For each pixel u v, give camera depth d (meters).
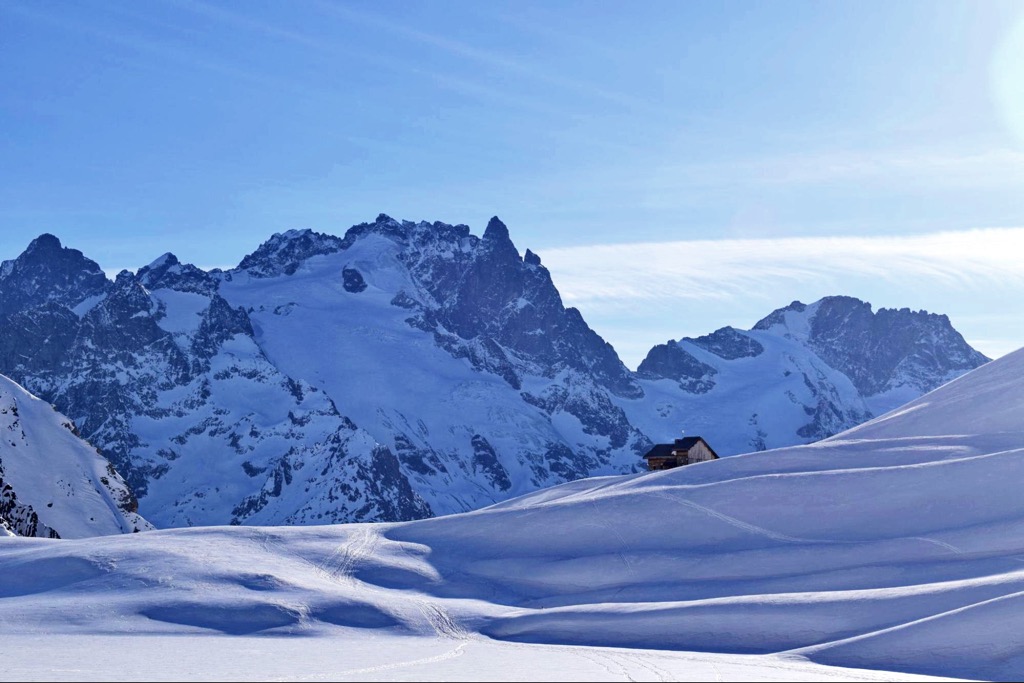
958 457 127.88
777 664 61.09
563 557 115.31
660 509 122.69
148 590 96.94
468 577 113.62
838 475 123.19
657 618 85.12
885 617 77.38
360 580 110.38
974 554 96.31
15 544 121.81
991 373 164.00
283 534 128.25
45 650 64.06
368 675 45.03
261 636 84.00
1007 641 67.38
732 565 104.62
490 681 41.50
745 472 137.00
